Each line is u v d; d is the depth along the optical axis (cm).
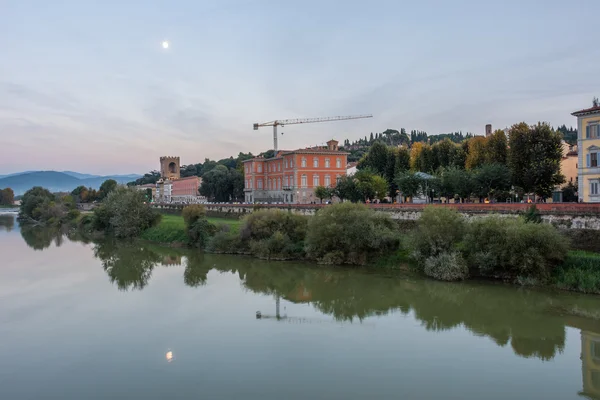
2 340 2598
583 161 4606
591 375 2080
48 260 5497
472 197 5959
